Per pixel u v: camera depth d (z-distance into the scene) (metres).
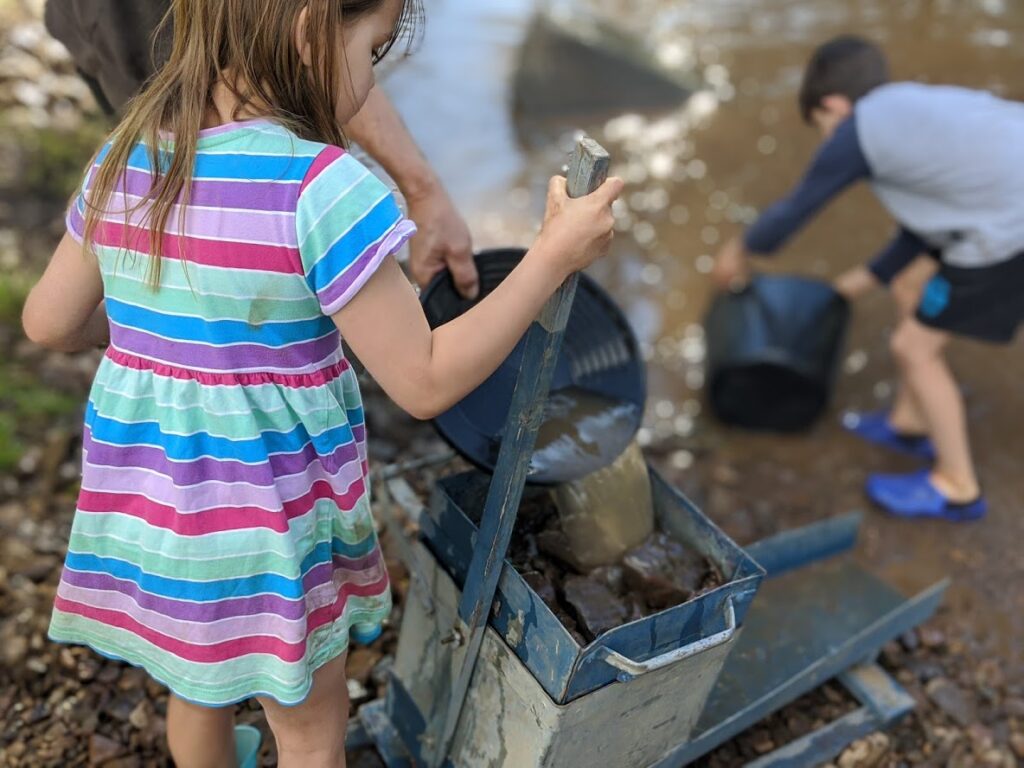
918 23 6.43
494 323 1.41
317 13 1.34
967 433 3.70
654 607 1.86
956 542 3.24
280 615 1.50
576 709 1.67
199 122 1.38
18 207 3.94
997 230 2.94
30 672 2.31
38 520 2.76
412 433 3.27
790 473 3.51
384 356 1.42
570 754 1.75
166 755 2.20
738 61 6.07
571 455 1.89
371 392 3.38
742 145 5.32
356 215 1.36
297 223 1.35
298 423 1.47
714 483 3.40
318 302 1.42
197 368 1.42
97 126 4.48
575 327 2.04
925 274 3.49
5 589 2.49
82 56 2.20
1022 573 3.12
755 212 4.79
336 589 1.61
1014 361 4.05
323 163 1.36
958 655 2.76
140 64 2.09
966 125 2.95
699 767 2.27
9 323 3.43
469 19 6.10
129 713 2.26
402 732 2.15
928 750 2.45
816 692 2.49
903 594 2.64
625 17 6.46
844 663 2.39
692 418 3.76
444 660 1.93
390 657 2.43
